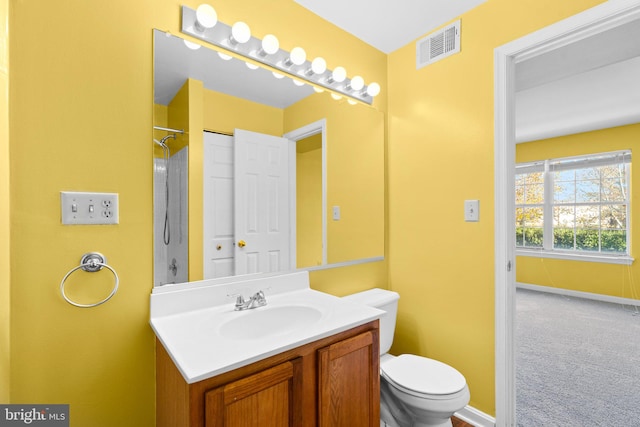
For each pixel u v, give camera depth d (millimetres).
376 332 1211
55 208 974
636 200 3865
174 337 981
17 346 922
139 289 1134
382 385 1567
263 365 894
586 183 4289
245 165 1444
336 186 1818
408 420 1530
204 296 1265
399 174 2051
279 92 1562
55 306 979
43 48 956
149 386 1153
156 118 1176
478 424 1607
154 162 1169
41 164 952
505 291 1528
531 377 2170
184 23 1232
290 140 1609
